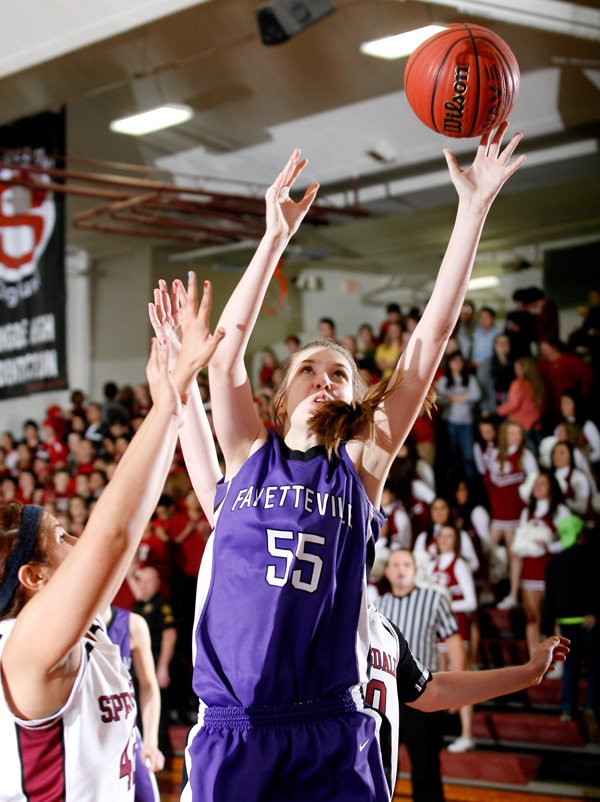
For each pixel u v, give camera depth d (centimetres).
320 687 195
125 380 1532
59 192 1113
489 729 720
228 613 197
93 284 1584
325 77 1007
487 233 1370
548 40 890
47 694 173
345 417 210
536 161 1092
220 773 189
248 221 1273
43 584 182
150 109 1021
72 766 182
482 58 227
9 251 1140
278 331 1568
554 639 258
